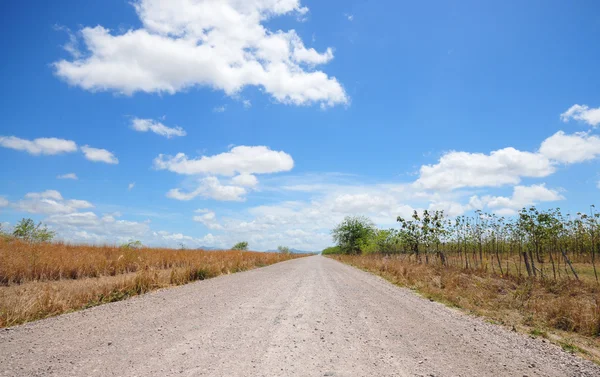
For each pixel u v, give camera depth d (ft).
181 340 17.20
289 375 13.05
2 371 12.52
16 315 21.52
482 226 81.41
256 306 27.22
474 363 15.29
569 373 14.55
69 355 14.51
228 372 13.09
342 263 122.83
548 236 61.31
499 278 54.54
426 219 82.94
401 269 61.11
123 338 17.25
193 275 49.62
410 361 15.25
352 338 18.86
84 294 28.99
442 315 26.55
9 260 42.32
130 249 73.15
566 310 27.43
